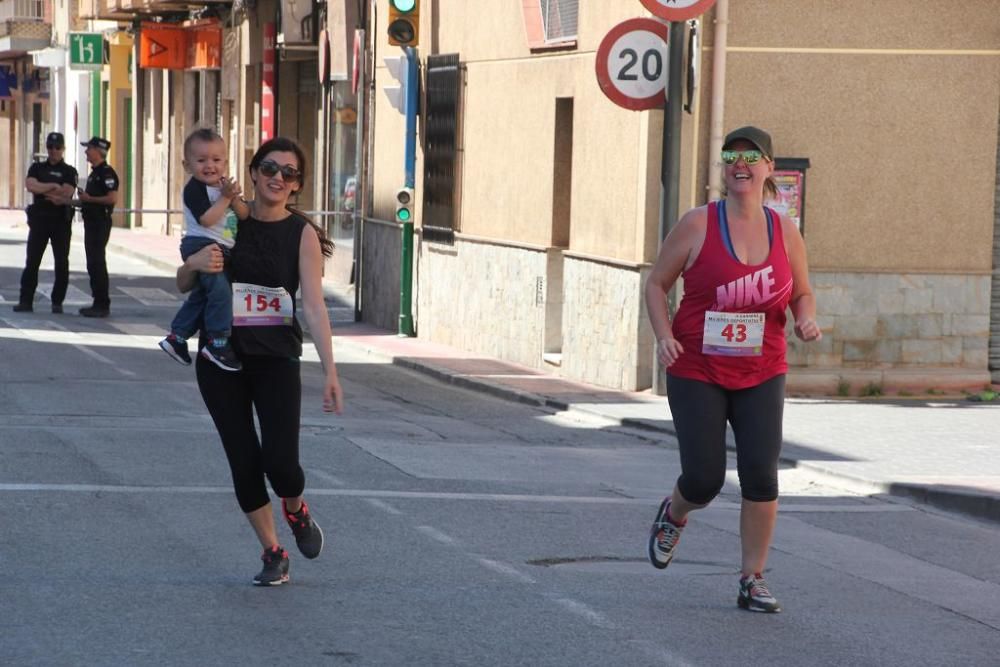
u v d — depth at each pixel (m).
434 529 26.70
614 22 50.81
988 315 48.72
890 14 47.81
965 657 19.61
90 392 43.47
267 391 21.06
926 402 47.25
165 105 125.75
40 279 82.88
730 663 18.70
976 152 48.38
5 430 35.31
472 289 62.75
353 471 32.53
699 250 20.69
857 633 20.58
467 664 18.17
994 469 35.34
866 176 48.09
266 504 21.66
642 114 49.00
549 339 56.44
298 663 17.97
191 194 22.94
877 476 34.16
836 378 48.03
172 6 114.81
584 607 21.30
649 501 30.94
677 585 23.08
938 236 48.47
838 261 48.19
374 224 73.44
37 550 23.61
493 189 61.38
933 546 27.91
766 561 25.36
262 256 20.75
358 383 52.00
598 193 52.47
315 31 87.12
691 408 20.94
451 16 65.56
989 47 48.19
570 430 42.66
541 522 27.88
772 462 21.05
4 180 176.75
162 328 62.97
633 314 49.66
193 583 21.86
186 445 34.31
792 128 47.81
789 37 47.62
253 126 103.62
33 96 167.50
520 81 58.78
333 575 22.78
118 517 26.34
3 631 18.94
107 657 17.95
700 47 46.38
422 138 68.44
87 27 148.50
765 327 20.84
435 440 38.69
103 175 65.62
